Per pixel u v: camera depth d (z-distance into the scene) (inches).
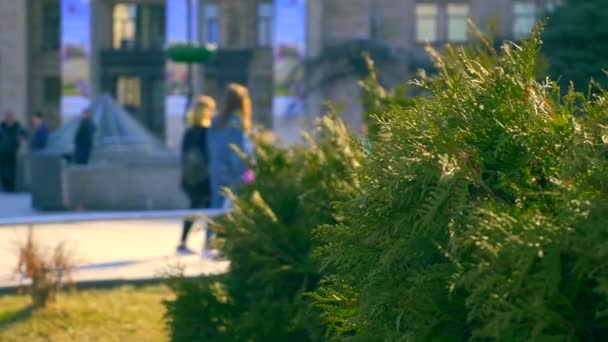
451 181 239.8
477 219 228.5
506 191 244.4
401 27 3555.6
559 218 222.8
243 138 928.9
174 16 3366.1
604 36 1726.1
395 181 252.4
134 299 725.9
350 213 272.7
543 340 216.7
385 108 504.4
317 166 491.5
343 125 500.7
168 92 3440.0
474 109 258.8
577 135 245.6
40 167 1691.7
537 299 214.4
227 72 3740.2
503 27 3336.6
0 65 3582.7
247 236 470.3
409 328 246.5
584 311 220.8
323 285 351.9
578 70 1695.4
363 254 264.2
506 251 217.9
